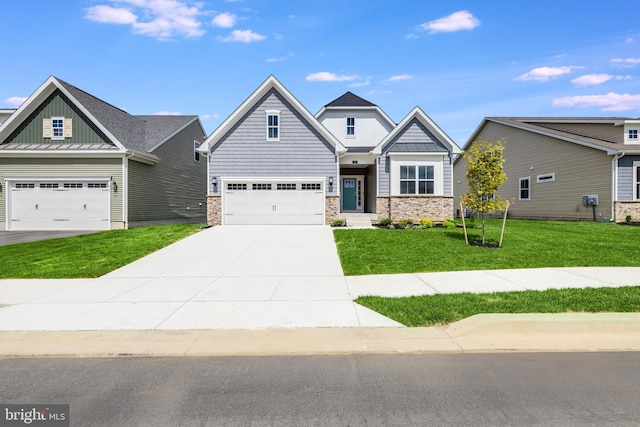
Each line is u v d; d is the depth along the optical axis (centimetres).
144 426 306
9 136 1873
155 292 716
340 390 362
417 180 1809
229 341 482
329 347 462
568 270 844
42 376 397
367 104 2311
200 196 2802
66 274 870
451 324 529
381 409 328
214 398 349
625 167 1759
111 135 1844
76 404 341
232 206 1794
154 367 416
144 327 533
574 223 1756
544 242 1188
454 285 729
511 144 2477
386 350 452
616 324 509
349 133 2259
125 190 1842
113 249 1178
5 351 455
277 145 1803
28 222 1830
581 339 481
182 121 2558
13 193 1830
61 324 545
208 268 926
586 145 1877
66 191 1839
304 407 332
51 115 1878
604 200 1805
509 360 426
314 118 1798
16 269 926
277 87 1802
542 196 2198
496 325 505
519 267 880
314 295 684
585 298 610
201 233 1481
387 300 633
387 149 1841
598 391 356
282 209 1798
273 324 539
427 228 1616
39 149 1806
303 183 1803
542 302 595
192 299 668
